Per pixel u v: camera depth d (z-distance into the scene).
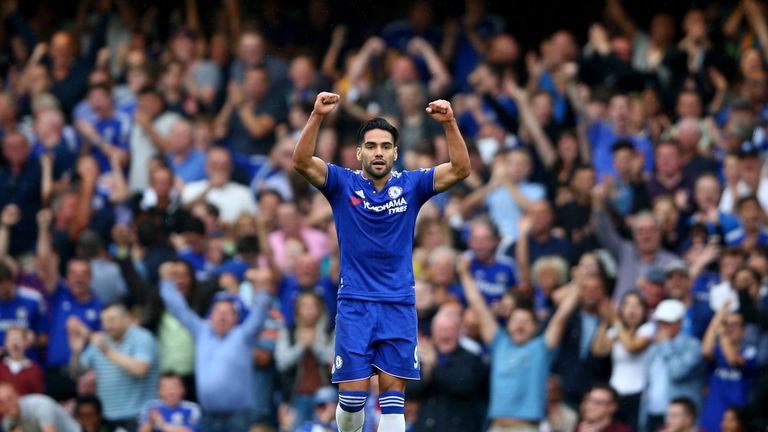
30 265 64.81
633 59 79.25
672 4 82.75
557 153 67.88
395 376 36.09
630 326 55.12
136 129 72.25
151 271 61.56
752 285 55.62
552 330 54.78
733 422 53.47
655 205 62.09
